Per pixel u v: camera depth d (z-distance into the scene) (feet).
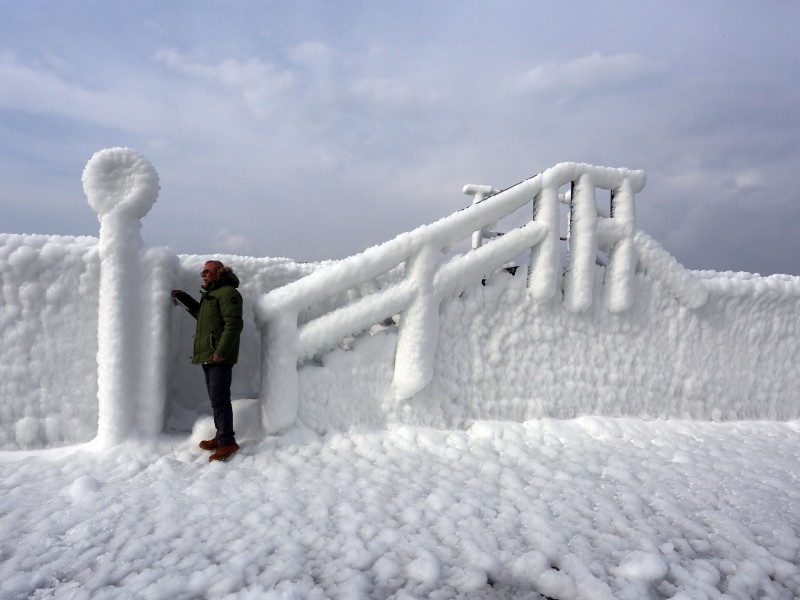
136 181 12.97
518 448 14.19
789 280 21.52
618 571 8.45
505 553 8.79
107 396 12.82
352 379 14.80
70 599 7.21
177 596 7.39
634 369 17.49
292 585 7.56
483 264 15.66
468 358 15.89
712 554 9.35
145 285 13.26
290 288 13.83
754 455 15.06
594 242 16.49
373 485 11.46
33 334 13.08
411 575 8.10
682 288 17.52
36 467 11.87
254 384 15.89
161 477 11.49
